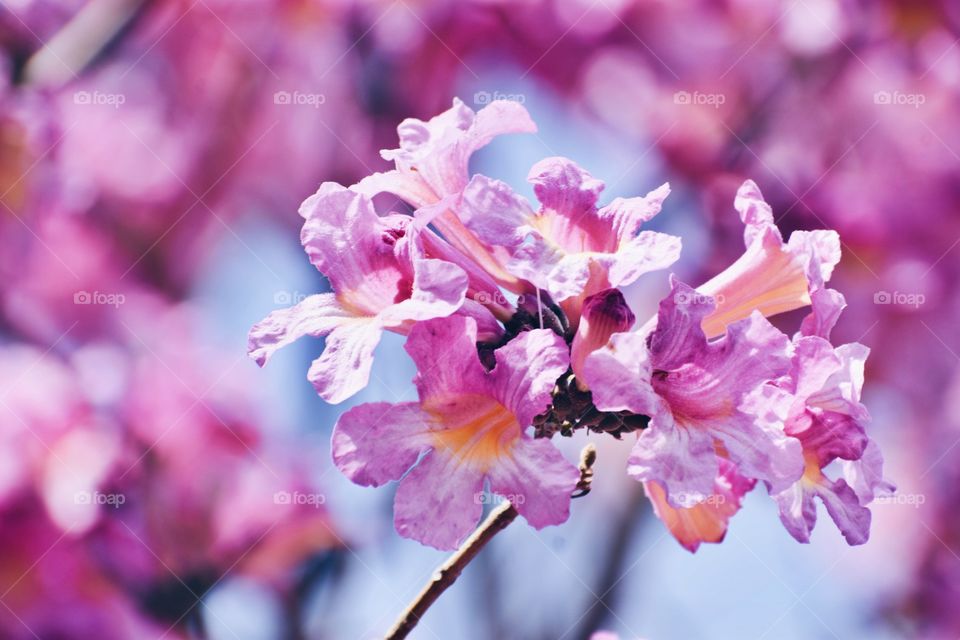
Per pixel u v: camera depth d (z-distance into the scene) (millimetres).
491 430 2307
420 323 2262
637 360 2186
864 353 2428
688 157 5883
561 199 2408
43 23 5844
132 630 4938
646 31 5918
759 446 2193
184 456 5273
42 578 4848
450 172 2564
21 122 5762
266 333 2354
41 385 5227
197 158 6230
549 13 5871
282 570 5324
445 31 5926
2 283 5773
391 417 2254
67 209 6020
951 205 5859
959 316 5969
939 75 5938
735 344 2260
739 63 5957
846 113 5949
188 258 6250
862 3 5949
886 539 6602
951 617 6434
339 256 2400
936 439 6273
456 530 2188
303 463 5559
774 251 2559
